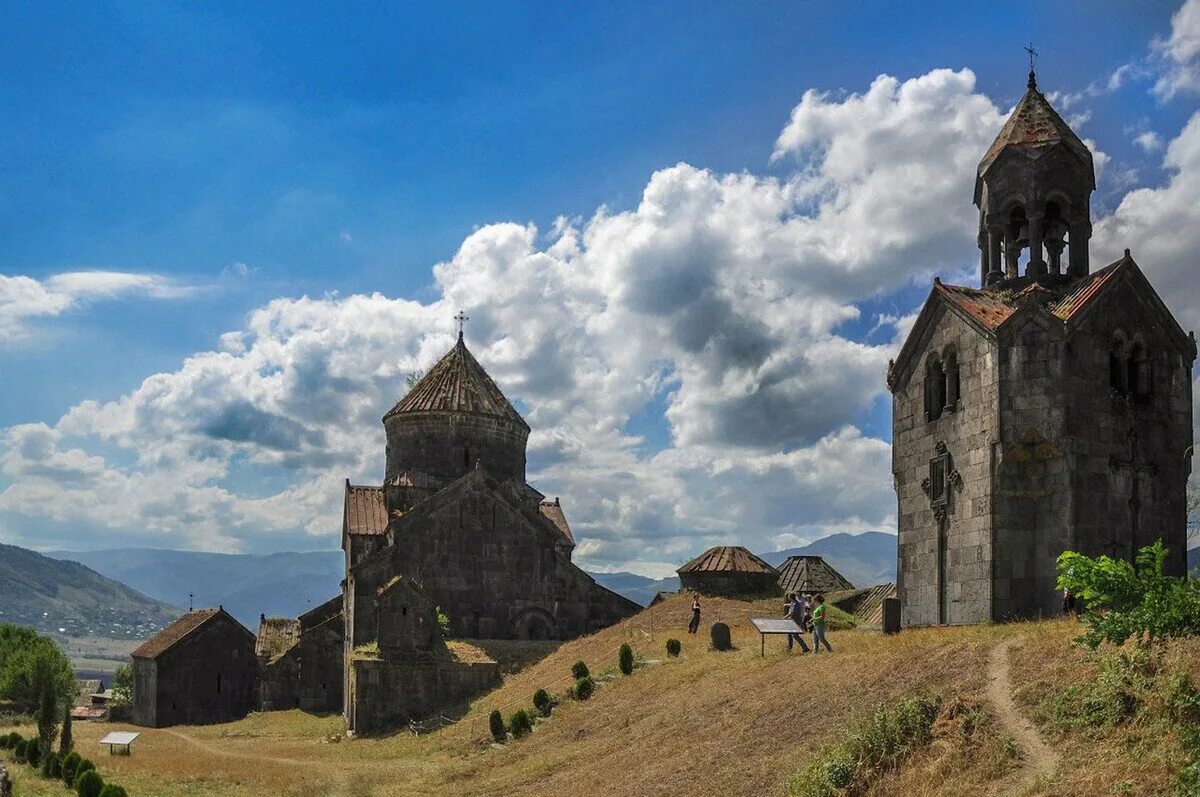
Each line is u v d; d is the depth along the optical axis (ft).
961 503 114.93
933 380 122.01
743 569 189.67
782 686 99.04
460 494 197.47
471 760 124.77
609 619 201.46
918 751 69.87
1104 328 112.27
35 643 244.01
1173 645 68.69
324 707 214.69
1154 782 55.47
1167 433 115.44
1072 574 70.85
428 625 172.45
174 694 233.35
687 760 89.66
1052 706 68.85
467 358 225.35
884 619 113.50
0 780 109.40
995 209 123.65
